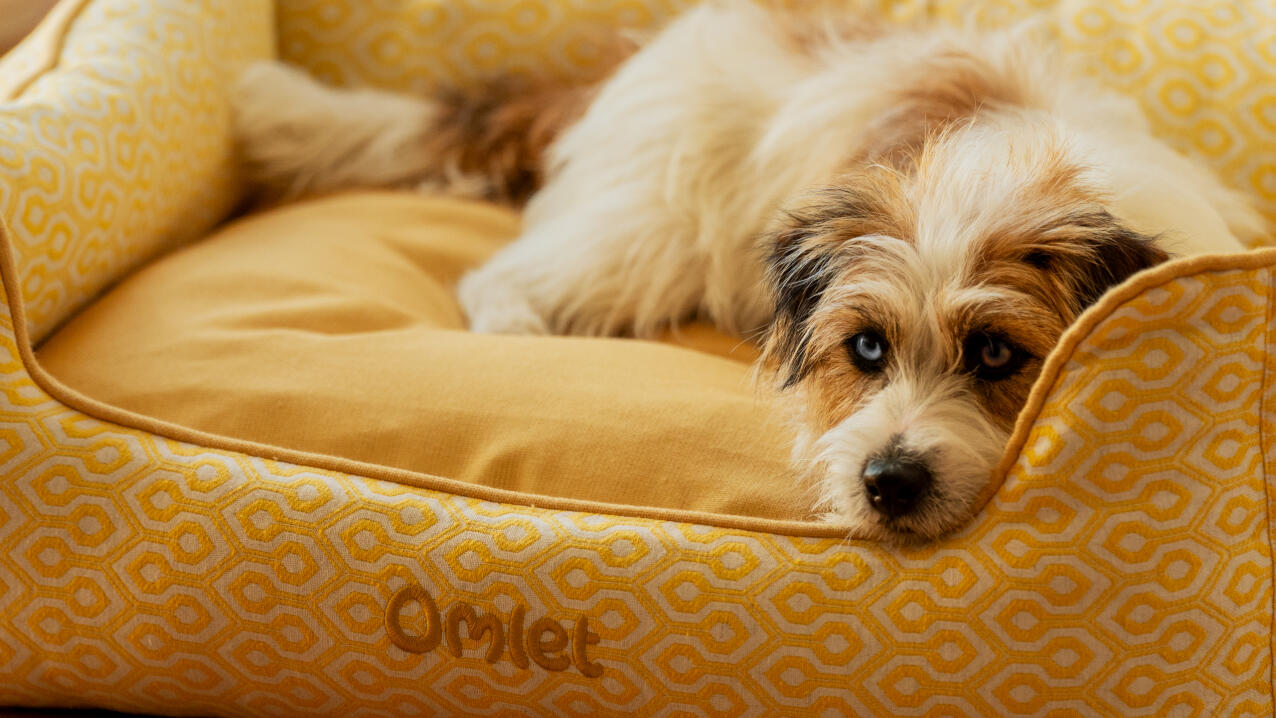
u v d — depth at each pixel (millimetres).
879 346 1440
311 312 1752
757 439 1485
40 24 2070
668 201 2115
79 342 1663
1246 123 2182
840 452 1346
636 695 1274
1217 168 2189
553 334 2193
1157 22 2254
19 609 1359
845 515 1317
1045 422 1233
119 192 1812
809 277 1541
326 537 1315
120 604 1338
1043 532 1209
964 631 1207
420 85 2607
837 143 1895
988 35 2072
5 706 1446
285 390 1537
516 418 1494
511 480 1440
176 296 1772
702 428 1476
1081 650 1193
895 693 1222
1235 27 2227
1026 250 1362
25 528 1354
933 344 1385
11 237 1560
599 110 2287
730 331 2125
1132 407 1194
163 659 1343
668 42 2285
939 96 1807
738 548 1285
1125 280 1295
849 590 1245
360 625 1301
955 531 1272
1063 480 1206
